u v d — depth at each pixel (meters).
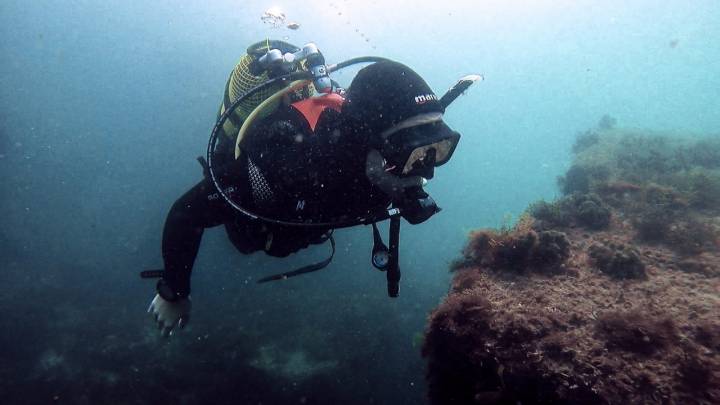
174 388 8.36
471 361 3.21
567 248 4.11
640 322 2.76
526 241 4.07
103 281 13.13
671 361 2.54
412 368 9.77
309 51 2.09
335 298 12.62
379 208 1.86
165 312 2.15
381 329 11.11
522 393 2.86
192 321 10.72
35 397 8.00
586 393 2.53
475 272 4.06
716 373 2.38
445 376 3.62
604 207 5.52
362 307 12.24
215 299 12.02
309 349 9.91
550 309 3.24
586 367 2.64
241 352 9.57
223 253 13.70
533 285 3.69
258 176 1.79
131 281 13.28
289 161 1.72
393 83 1.52
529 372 2.81
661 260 4.07
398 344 10.59
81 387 8.27
